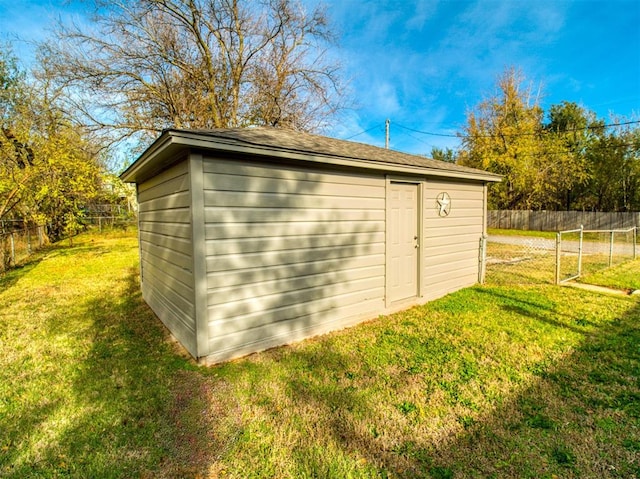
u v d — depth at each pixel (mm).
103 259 10898
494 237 17516
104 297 6332
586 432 2275
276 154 3529
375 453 2135
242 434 2336
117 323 4805
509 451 2119
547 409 2545
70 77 10797
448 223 6156
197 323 3316
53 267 9516
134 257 11297
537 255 10875
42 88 10789
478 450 2137
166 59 12117
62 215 12570
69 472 2006
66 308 5594
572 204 24078
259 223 3660
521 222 22094
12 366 3424
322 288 4289
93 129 11398
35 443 2258
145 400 2777
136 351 3789
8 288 7086
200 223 3240
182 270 3705
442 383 2967
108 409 2650
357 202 4602
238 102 14234
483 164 21344
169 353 3717
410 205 5488
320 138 5996
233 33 13281
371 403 2682
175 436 2326
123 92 11680
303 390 2898
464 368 3232
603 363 3264
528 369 3184
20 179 9398
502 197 23156
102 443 2254
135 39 11500
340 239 4441
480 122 22312
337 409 2613
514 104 21328
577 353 3500
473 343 3828
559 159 20531
